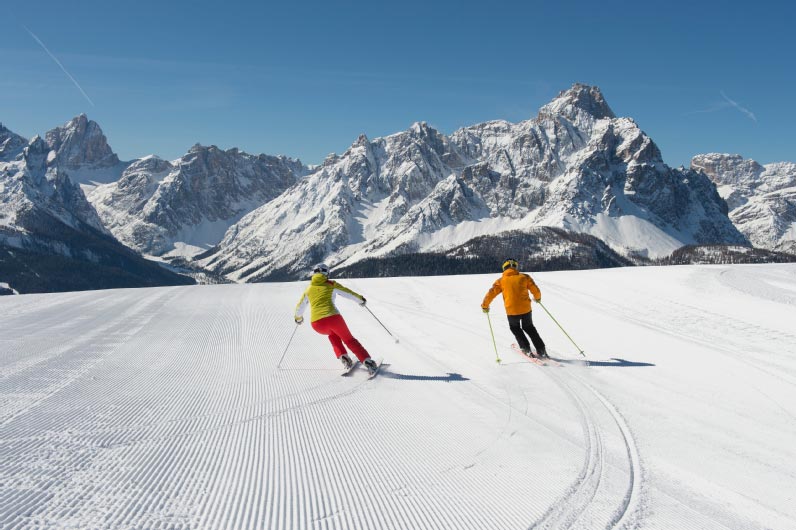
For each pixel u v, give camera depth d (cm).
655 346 855
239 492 367
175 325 1169
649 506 350
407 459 430
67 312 1386
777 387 626
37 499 347
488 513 341
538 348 778
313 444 464
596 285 1528
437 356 829
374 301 1504
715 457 431
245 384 672
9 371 736
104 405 574
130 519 323
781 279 1595
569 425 510
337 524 325
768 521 329
